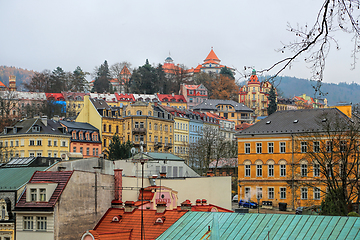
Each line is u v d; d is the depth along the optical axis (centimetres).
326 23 1489
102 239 4256
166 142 17075
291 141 9850
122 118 16588
